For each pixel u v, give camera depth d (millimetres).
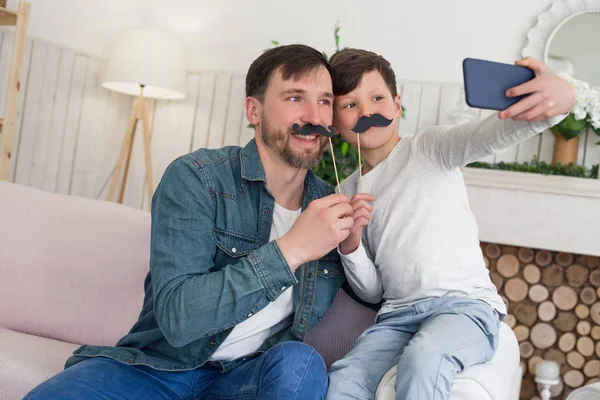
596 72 3129
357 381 1312
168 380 1313
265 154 1461
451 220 1483
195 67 3955
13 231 1927
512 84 1079
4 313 1870
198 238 1303
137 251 1848
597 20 3141
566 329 3035
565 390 3029
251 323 1385
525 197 2887
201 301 1192
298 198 1513
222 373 1355
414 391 1205
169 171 1381
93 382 1223
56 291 1860
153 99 4047
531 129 1203
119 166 3660
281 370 1194
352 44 3605
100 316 1820
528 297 3086
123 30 3562
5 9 3027
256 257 1217
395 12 3525
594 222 2793
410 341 1316
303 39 3717
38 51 3441
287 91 1389
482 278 1488
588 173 2918
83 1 3705
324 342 1647
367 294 1551
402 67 3504
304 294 1448
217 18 3912
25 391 1509
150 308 1422
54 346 1735
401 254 1483
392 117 1576
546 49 3207
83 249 1873
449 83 3404
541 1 3264
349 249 1445
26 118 3420
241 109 3818
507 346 1584
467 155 1412
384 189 1560
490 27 3352
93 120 3877
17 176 3414
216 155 1452
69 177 3766
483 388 1237
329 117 1438
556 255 3049
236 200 1413
